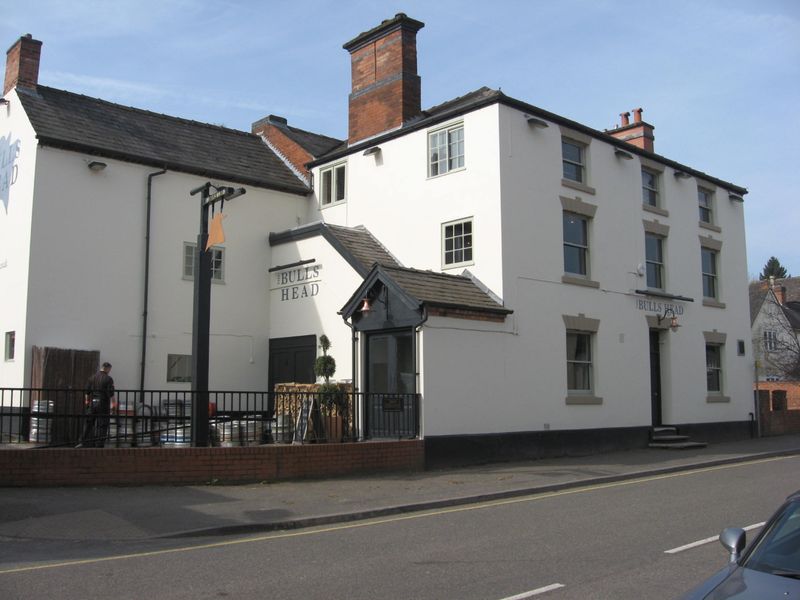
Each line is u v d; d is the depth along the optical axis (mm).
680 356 22672
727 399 24203
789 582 4469
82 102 20078
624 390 20422
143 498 11422
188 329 19500
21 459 11930
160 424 13664
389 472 14867
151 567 7773
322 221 20391
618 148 21500
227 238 20672
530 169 18625
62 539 9055
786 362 42500
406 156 20141
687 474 15938
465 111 18688
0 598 6598
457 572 7562
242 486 12852
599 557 8203
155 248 19141
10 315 17578
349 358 18234
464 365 16516
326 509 10930
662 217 22703
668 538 9195
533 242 18422
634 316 21125
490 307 16984
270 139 24578
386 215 20453
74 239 17750
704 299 24000
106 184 18469
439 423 15859
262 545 8930
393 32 21344
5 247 18234
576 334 19656
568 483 13977
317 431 14438
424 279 17031
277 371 20703
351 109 22328
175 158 20016
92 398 14242
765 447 21562
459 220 18578
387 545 8891
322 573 7520
